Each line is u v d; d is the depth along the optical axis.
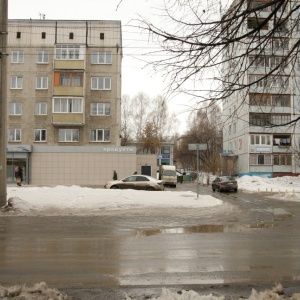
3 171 16.66
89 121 39.12
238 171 53.88
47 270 6.95
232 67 5.11
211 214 16.48
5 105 16.86
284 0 4.43
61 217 15.07
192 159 78.50
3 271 6.87
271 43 5.02
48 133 38.88
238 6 4.62
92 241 10.17
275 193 31.34
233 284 6.02
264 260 7.79
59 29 39.31
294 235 11.30
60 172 37.88
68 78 38.88
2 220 14.27
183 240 10.34
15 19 39.31
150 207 17.80
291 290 5.66
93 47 39.56
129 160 38.16
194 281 6.24
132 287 5.84
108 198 19.11
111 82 39.50
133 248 9.13
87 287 5.84
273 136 50.34
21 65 39.22
